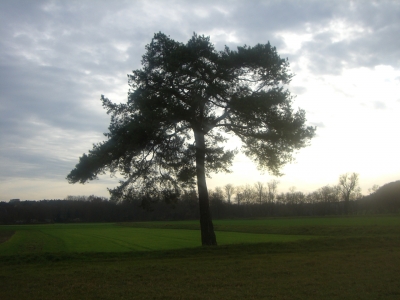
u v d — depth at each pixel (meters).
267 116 19.77
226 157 20.64
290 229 53.84
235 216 113.81
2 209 111.94
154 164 20.66
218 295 10.32
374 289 10.63
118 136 19.53
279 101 19.84
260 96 19.52
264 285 11.39
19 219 110.31
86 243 39.75
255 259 16.47
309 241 21.62
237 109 19.42
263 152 21.16
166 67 19.81
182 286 11.45
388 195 105.00
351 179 116.56
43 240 46.44
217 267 14.49
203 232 21.16
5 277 13.19
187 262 15.89
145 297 10.24
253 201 123.56
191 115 19.88
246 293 10.48
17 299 10.23
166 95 19.80
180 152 20.39
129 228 77.62
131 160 20.22
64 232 65.00
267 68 20.16
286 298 9.89
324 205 117.69
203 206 21.33
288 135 19.75
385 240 22.27
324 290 10.65
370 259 15.94
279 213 117.69
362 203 113.75
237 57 19.50
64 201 119.62
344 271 13.34
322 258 16.45
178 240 41.69
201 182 21.42
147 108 19.08
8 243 42.31
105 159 19.58
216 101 20.28
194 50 19.39
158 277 12.74
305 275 12.76
